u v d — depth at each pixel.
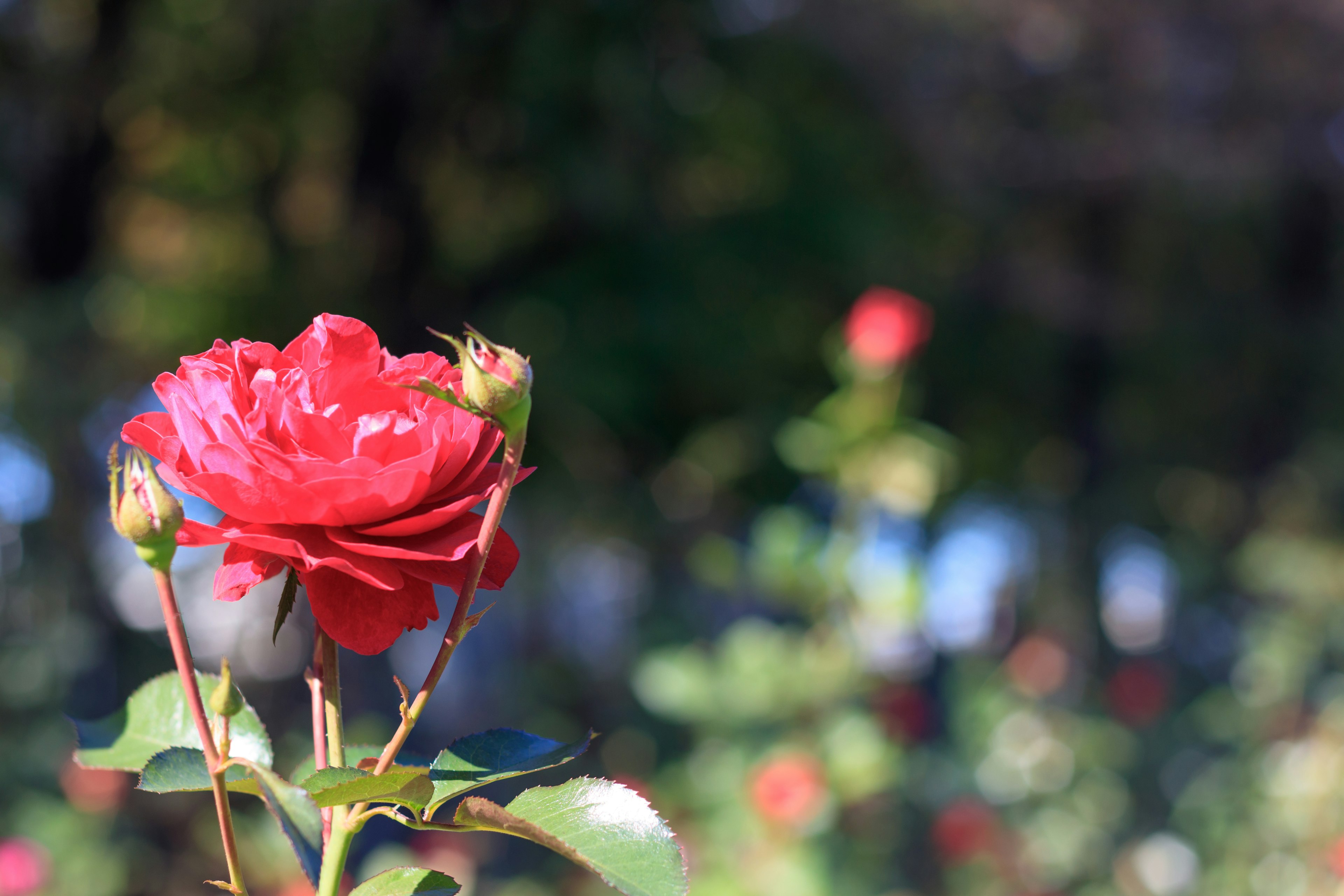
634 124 7.03
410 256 7.66
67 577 6.54
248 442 0.76
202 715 0.74
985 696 4.97
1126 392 11.63
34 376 6.01
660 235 7.46
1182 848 5.08
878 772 3.35
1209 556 9.87
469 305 7.72
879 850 3.71
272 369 0.87
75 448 6.45
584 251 7.52
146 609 7.83
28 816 4.73
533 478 7.56
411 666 8.39
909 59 8.20
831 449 3.31
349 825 0.81
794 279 7.69
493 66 7.30
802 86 8.15
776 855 3.28
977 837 4.02
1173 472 11.99
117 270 7.19
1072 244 10.41
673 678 3.58
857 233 7.61
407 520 0.76
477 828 0.79
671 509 8.61
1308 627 6.09
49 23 7.07
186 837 5.39
